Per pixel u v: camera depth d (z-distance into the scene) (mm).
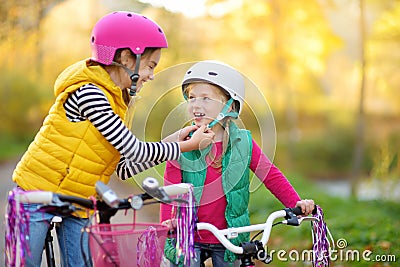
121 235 4988
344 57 35500
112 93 5797
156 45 5898
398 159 21984
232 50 28297
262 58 29578
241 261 5703
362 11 26078
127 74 5859
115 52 5793
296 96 40531
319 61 29828
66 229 5875
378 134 38906
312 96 41594
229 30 27594
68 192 5762
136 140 5629
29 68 38406
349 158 40000
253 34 28328
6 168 28969
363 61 28016
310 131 42594
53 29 26703
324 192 22969
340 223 12523
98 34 5840
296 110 41625
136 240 5055
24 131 40594
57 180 5723
